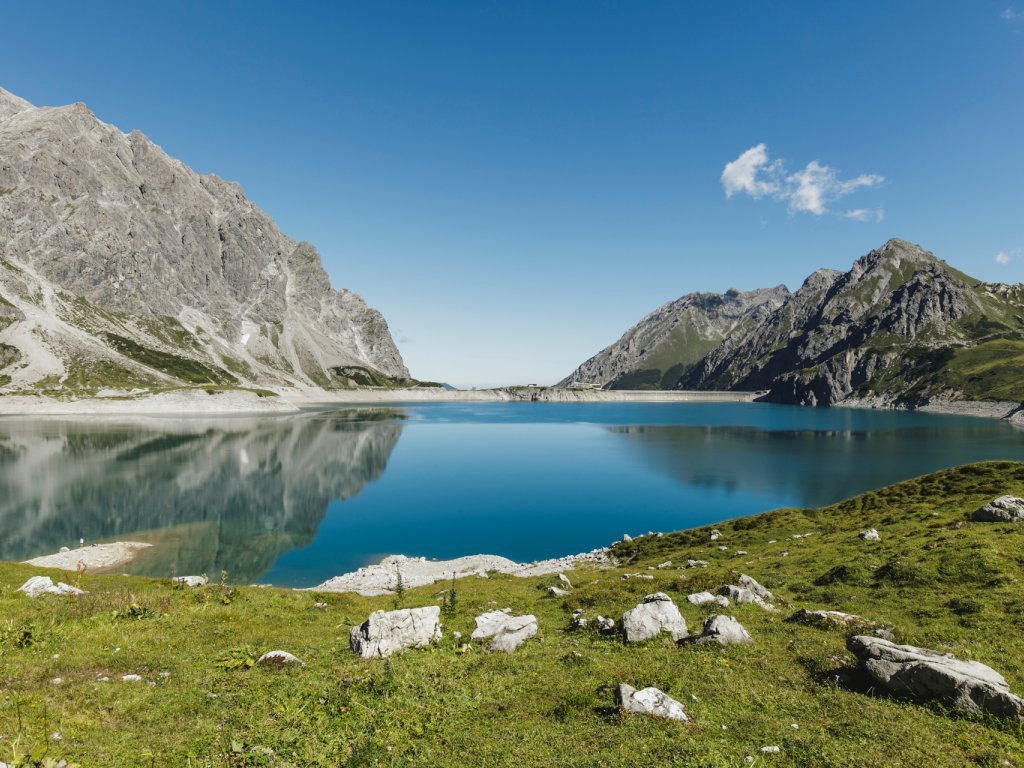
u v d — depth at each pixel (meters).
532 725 12.75
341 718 12.82
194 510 81.12
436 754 11.45
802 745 11.53
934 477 52.38
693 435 189.75
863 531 38.25
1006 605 21.16
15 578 34.53
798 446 154.88
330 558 62.34
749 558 40.44
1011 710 12.11
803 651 17.38
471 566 56.38
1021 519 32.31
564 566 52.50
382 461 131.88
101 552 60.34
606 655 18.19
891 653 14.70
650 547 53.91
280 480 104.50
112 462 112.62
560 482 108.69
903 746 11.32
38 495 85.12
